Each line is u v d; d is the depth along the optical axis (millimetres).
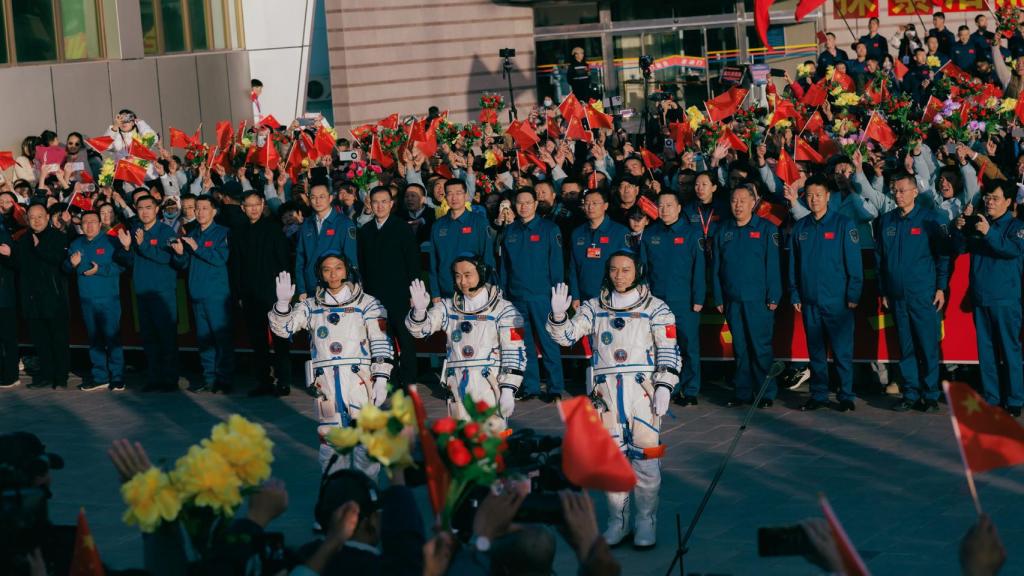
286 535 8062
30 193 15711
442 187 12688
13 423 11562
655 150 17688
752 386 10766
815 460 9086
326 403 8352
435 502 3809
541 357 12336
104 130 21953
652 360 7594
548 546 3881
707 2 25500
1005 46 19234
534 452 5758
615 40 25844
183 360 13633
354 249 11531
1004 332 9922
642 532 7555
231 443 4188
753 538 7566
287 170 14547
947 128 11078
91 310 12695
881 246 10250
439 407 11250
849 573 3266
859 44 18609
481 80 25734
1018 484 8266
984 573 3268
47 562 4391
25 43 20750
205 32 24734
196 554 4484
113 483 9430
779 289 10555
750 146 12430
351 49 25234
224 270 12219
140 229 12453
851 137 11414
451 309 8164
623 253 7570
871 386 11125
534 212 11242
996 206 9789
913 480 8500
